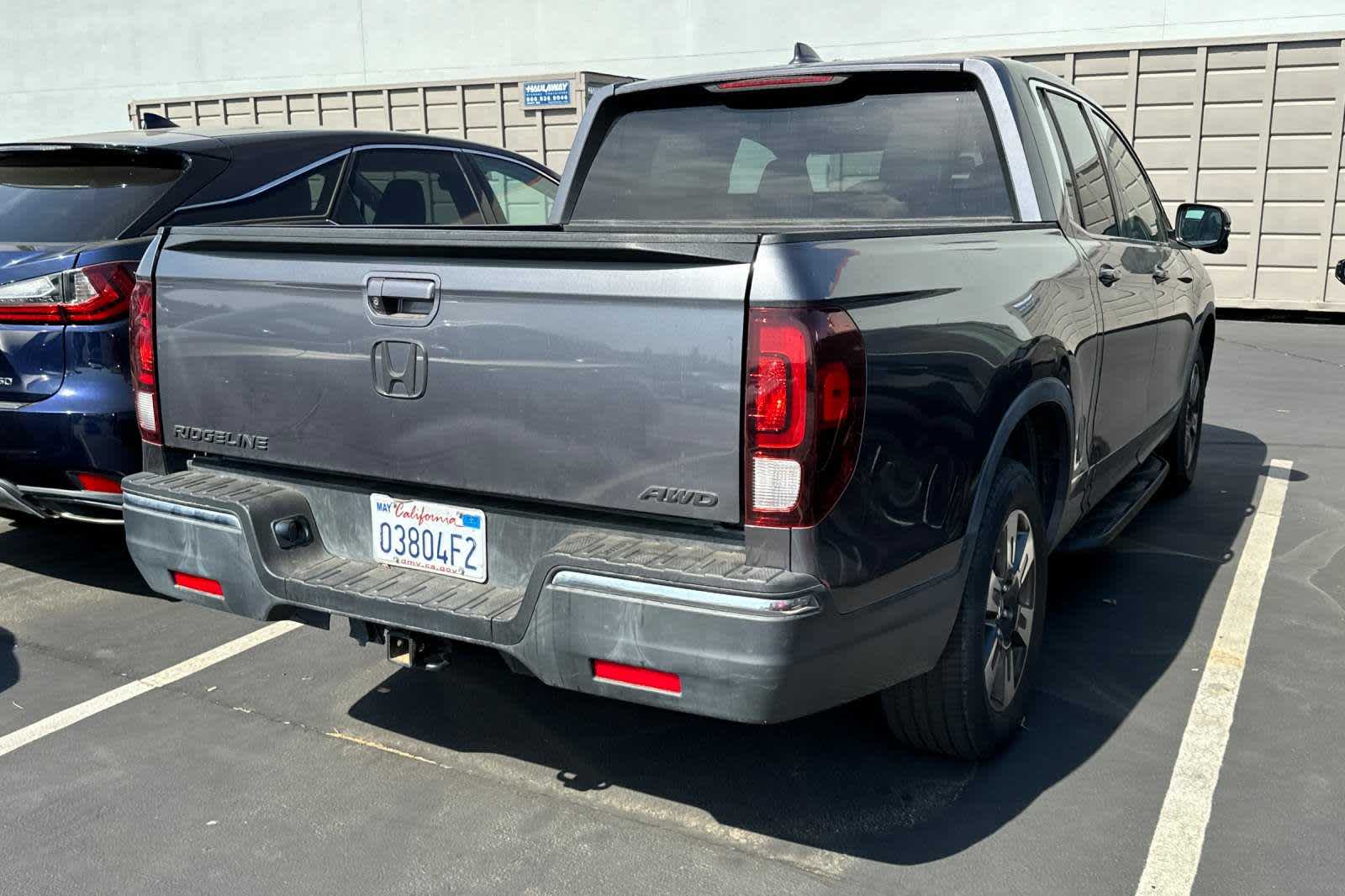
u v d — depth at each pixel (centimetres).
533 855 273
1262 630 400
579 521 258
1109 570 465
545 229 400
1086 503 390
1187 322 516
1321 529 519
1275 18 1505
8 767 318
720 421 233
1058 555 485
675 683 237
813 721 340
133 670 383
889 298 251
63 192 449
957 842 274
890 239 262
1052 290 329
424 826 286
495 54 1928
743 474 232
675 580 232
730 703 232
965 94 356
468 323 259
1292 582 449
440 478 270
